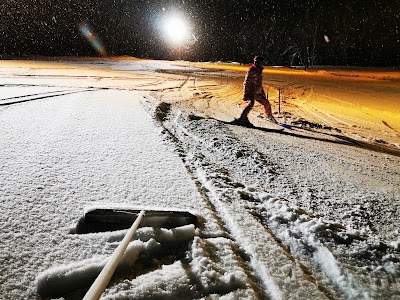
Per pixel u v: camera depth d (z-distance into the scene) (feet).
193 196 9.11
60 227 6.91
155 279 5.70
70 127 15.05
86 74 61.67
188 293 5.53
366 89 63.10
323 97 48.37
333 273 6.51
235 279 5.82
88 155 11.44
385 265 6.83
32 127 14.33
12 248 6.01
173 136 16.19
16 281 5.30
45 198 7.98
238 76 83.76
